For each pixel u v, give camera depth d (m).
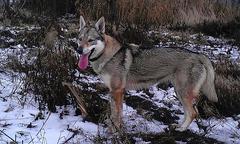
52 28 6.61
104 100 4.75
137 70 4.36
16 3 8.71
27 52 5.90
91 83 5.14
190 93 4.36
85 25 4.41
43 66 5.00
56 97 4.59
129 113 4.62
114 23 7.58
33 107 4.55
